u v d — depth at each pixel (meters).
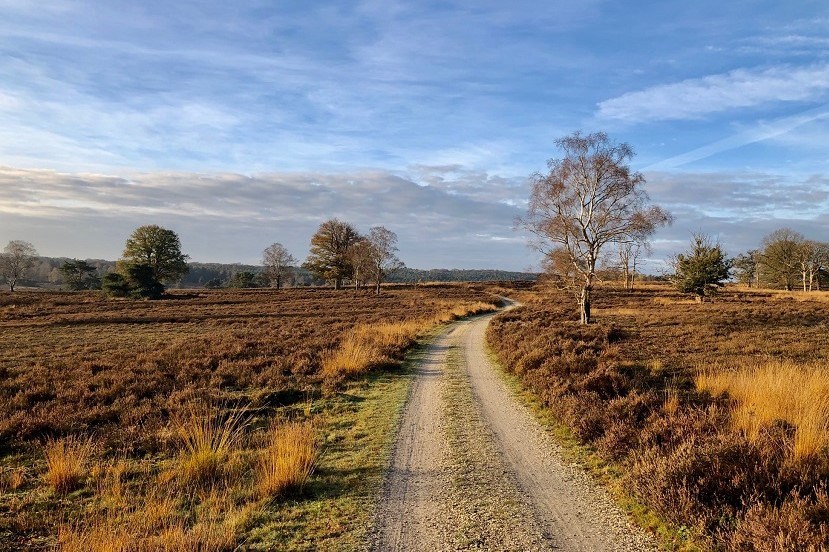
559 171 29.94
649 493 5.34
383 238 76.00
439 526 5.24
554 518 5.33
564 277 31.19
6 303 61.47
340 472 6.99
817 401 7.88
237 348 18.67
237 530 5.18
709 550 4.33
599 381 10.74
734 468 5.29
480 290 92.12
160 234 83.81
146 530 5.04
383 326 28.41
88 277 110.31
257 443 8.40
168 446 8.19
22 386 12.62
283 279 103.75
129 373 13.74
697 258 54.53
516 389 12.56
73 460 7.01
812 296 61.91
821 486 4.83
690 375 12.53
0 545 5.12
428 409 10.67
